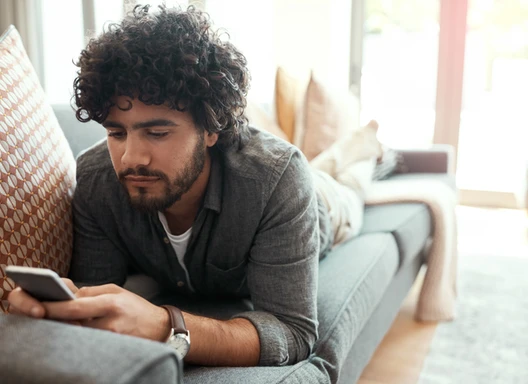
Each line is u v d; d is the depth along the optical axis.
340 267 1.45
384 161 2.36
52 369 0.50
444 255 2.09
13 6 3.84
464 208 3.78
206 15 1.00
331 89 2.36
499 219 3.52
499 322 2.11
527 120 3.73
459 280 2.53
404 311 2.23
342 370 1.25
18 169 0.98
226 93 0.93
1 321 0.60
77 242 1.13
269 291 1.01
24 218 0.96
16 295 0.67
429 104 3.79
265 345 0.93
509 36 3.66
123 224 1.09
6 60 1.08
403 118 3.87
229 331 0.90
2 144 0.96
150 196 0.90
